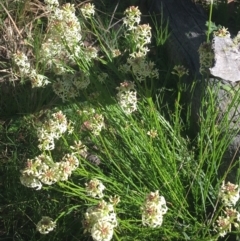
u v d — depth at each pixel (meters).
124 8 1.22
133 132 0.72
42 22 1.09
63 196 0.73
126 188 0.68
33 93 0.94
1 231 0.77
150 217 0.50
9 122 0.93
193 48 1.02
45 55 0.75
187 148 0.79
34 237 0.73
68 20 0.68
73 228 0.73
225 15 1.18
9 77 0.99
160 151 0.71
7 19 1.10
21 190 0.77
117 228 0.63
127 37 1.05
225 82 0.86
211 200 0.73
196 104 0.88
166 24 1.14
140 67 0.66
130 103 0.63
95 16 1.17
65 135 0.76
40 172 0.56
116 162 0.74
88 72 0.72
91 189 0.55
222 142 0.70
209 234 0.62
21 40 1.05
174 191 0.68
